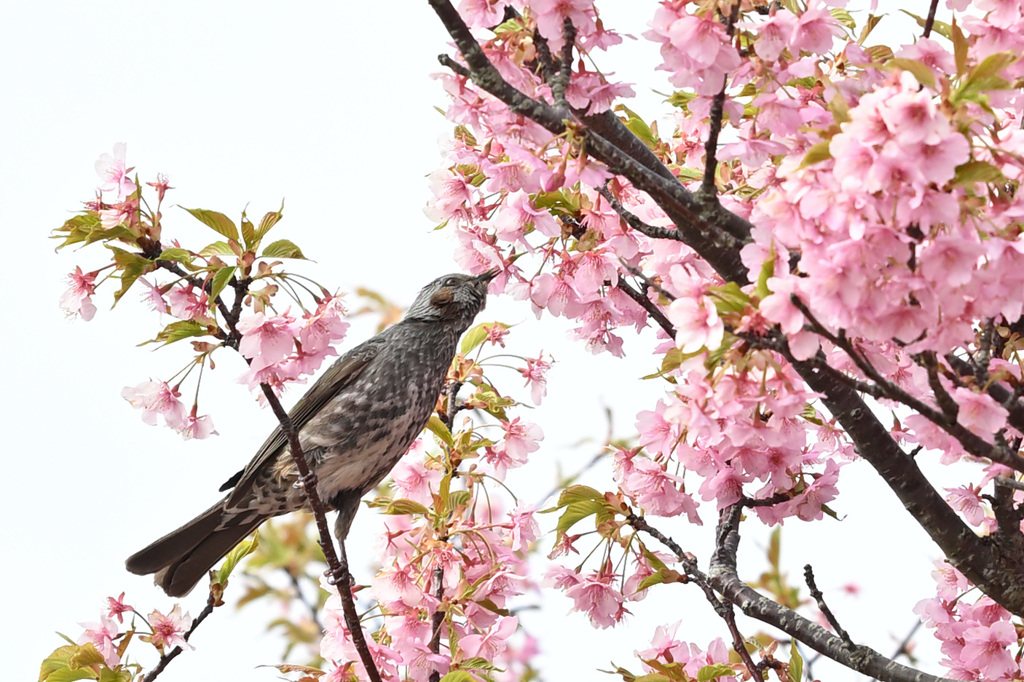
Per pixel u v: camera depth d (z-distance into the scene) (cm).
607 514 930
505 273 908
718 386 648
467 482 1070
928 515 820
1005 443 692
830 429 827
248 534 1205
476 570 988
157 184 793
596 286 876
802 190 600
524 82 780
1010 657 829
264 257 782
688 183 970
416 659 946
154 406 863
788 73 723
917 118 539
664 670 899
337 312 822
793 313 596
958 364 717
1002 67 568
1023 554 820
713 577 934
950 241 561
